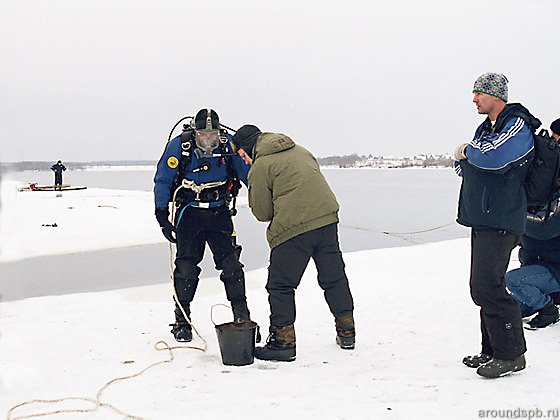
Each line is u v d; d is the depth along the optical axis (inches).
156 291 294.7
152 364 162.7
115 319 219.5
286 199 163.5
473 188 139.3
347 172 7440.9
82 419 124.2
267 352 164.7
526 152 133.3
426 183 3075.8
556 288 189.8
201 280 325.7
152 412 127.4
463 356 166.4
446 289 267.6
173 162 181.9
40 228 619.8
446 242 465.7
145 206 919.7
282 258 164.9
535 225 188.5
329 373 152.9
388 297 251.8
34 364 164.4
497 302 142.4
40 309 242.8
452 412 123.2
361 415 123.0
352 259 378.9
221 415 124.8
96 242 527.5
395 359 164.9
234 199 189.0
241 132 174.6
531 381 141.3
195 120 182.2
